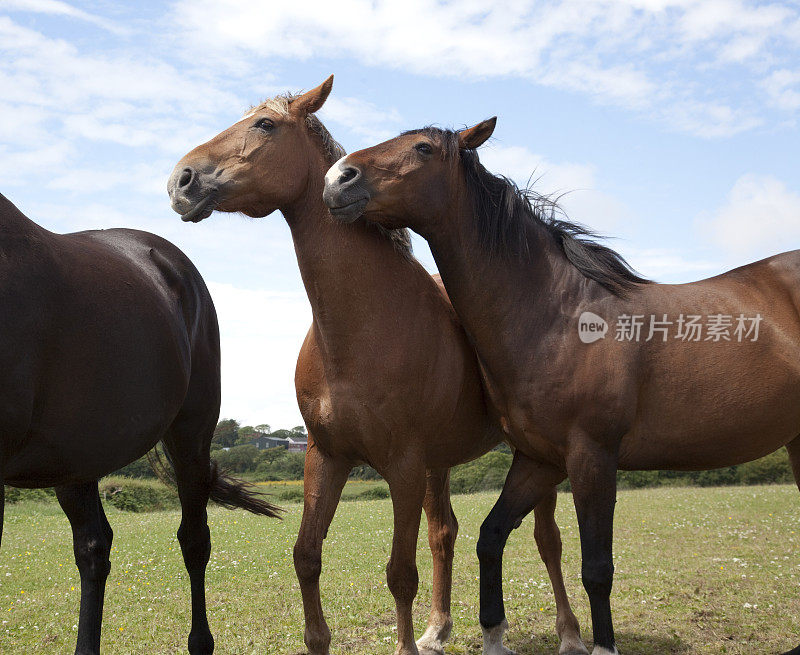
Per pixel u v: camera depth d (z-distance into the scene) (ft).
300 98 10.12
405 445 10.05
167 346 9.55
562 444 9.93
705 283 11.10
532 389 9.97
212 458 12.12
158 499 47.34
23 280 7.33
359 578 19.26
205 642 10.98
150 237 11.62
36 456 7.86
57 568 22.21
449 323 11.06
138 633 13.92
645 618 14.40
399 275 10.36
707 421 10.07
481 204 10.30
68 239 8.95
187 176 9.23
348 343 9.82
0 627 14.47
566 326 10.00
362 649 12.69
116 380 8.45
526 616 14.80
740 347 10.14
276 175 9.64
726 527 28.86
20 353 7.18
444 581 12.65
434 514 12.68
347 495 61.21
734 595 16.43
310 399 10.37
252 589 18.15
